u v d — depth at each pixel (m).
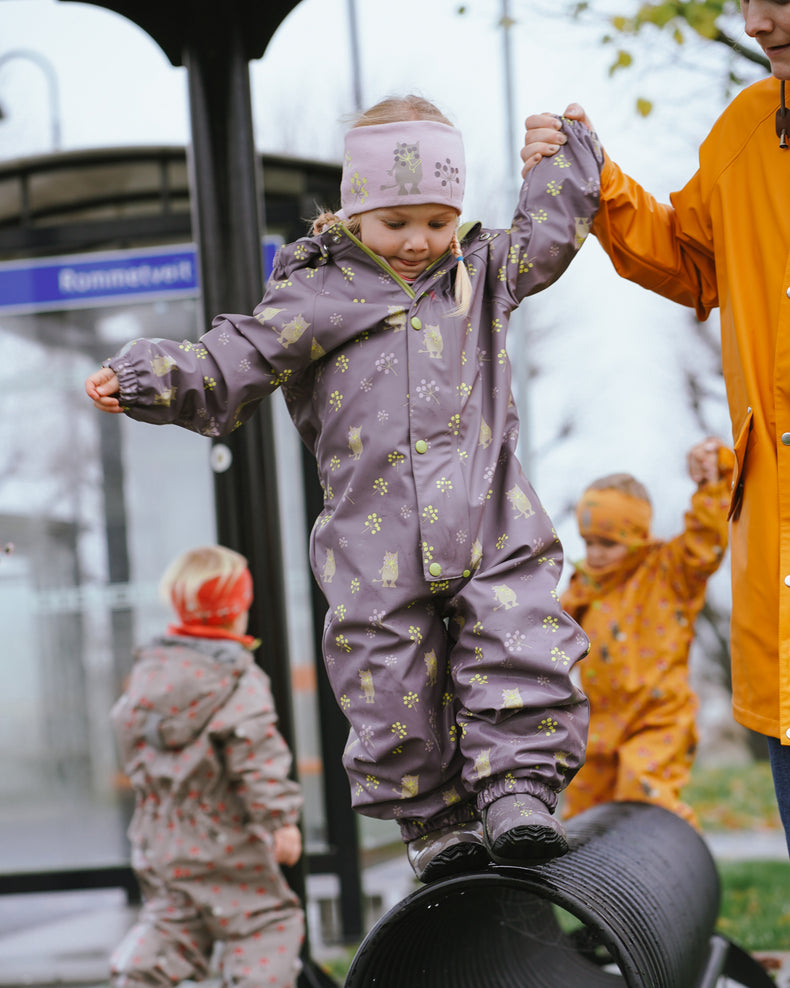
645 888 2.74
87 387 2.35
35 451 6.66
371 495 2.45
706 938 3.30
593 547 4.61
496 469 2.51
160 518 6.64
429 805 2.40
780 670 2.43
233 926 3.99
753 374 2.58
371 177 2.45
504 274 2.59
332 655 2.47
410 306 2.47
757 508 2.54
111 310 6.59
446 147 2.46
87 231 6.45
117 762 6.58
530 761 2.25
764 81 2.68
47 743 6.61
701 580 4.51
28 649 6.65
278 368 2.48
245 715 3.98
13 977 5.65
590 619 4.62
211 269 4.40
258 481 4.46
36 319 6.62
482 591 2.37
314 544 2.54
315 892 6.32
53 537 6.66
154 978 3.96
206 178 4.40
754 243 2.63
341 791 5.93
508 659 2.31
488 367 2.56
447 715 2.44
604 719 4.54
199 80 4.40
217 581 4.14
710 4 5.63
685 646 4.50
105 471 6.66
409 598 2.39
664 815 3.71
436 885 2.24
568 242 2.61
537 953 3.58
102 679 6.62
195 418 2.46
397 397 2.45
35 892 6.31
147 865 4.07
